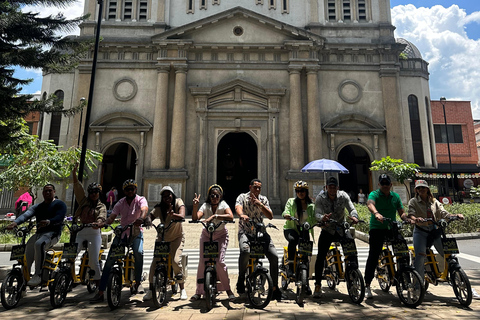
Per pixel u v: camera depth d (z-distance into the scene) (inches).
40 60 409.4
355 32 927.0
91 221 228.5
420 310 186.2
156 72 871.7
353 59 897.5
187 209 791.1
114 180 962.1
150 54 879.7
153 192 791.1
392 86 875.4
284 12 944.9
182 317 176.7
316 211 219.3
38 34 406.0
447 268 210.2
